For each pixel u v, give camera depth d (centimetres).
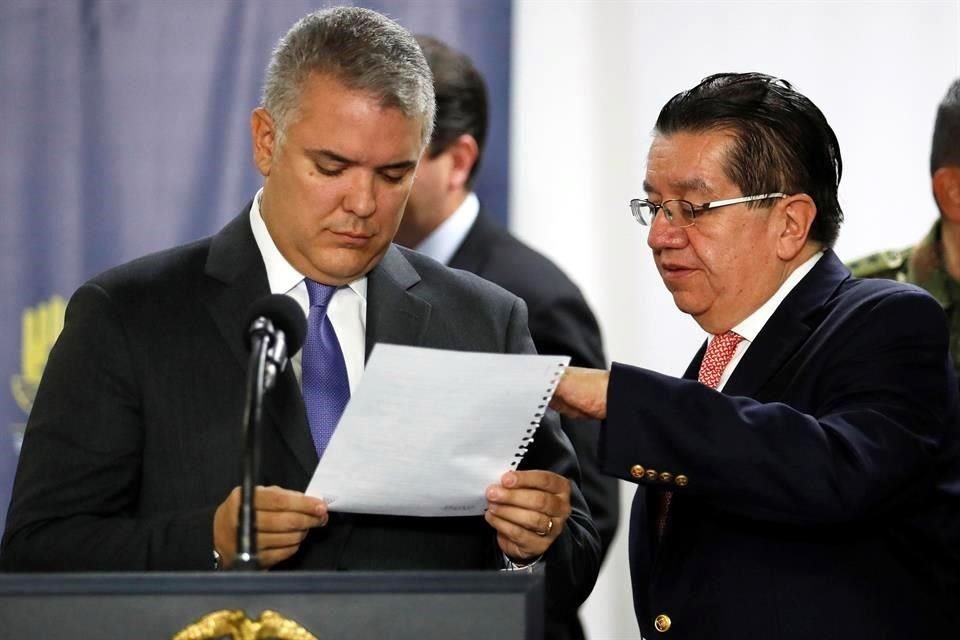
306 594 581
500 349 810
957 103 1094
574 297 1188
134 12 1298
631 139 1301
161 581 577
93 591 575
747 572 759
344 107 732
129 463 756
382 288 795
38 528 738
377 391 667
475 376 673
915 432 745
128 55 1297
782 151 786
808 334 786
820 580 752
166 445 755
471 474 716
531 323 1165
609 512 1142
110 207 1291
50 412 759
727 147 785
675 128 801
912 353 761
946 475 780
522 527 730
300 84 743
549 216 1307
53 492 745
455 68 1207
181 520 716
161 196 1291
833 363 766
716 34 1287
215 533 702
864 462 720
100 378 758
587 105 1304
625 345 1301
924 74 1259
